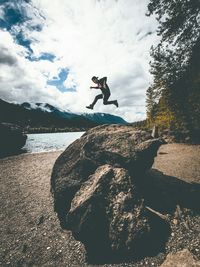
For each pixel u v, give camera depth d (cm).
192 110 2302
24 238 775
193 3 1402
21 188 1238
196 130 2555
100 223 679
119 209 691
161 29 1636
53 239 753
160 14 1580
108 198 720
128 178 786
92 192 723
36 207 983
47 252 691
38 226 838
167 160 1591
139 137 948
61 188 877
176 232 695
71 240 735
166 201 863
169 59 2127
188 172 1220
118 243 630
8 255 696
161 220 737
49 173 1491
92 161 899
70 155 985
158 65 2241
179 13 1482
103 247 655
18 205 1021
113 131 1000
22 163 2012
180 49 1803
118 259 620
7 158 2411
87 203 699
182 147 2141
